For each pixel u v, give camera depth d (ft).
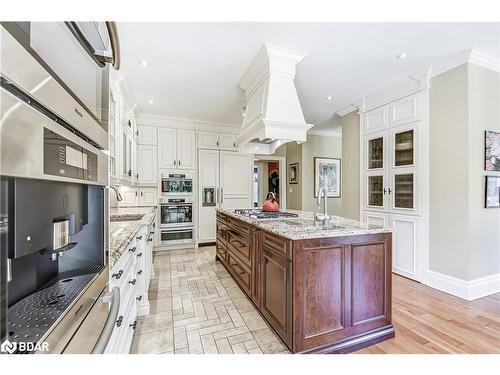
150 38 6.86
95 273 2.68
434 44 7.34
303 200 18.97
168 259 12.73
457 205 8.27
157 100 11.75
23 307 1.98
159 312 7.19
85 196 2.71
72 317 1.99
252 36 6.83
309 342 5.13
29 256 2.19
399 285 9.14
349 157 13.11
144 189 14.03
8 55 1.32
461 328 6.34
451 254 8.42
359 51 7.66
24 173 1.41
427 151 9.13
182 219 14.73
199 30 6.51
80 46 2.30
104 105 2.90
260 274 6.77
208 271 10.83
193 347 5.59
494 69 8.50
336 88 10.60
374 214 11.35
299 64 8.45
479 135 8.20
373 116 11.44
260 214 8.85
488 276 8.38
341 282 5.45
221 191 15.80
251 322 6.64
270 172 25.49
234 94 10.99
